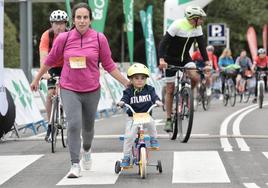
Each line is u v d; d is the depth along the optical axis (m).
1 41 22.50
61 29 20.30
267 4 102.38
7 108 22.53
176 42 22.06
